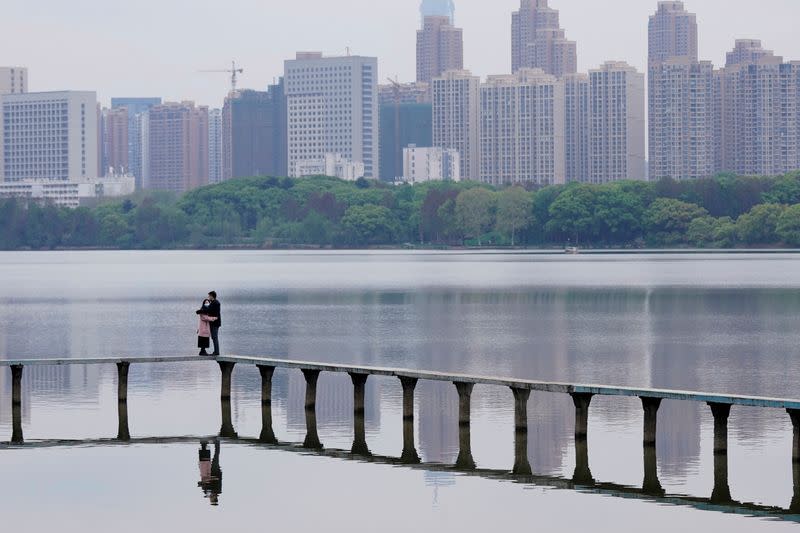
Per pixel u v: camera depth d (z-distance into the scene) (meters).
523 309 184.12
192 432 74.62
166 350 127.94
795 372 107.25
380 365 113.56
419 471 63.44
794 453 59.84
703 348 127.25
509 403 84.69
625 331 147.25
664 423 76.50
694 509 55.78
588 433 73.19
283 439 72.31
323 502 57.00
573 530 52.59
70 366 107.44
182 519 54.09
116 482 60.84
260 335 144.88
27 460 66.00
